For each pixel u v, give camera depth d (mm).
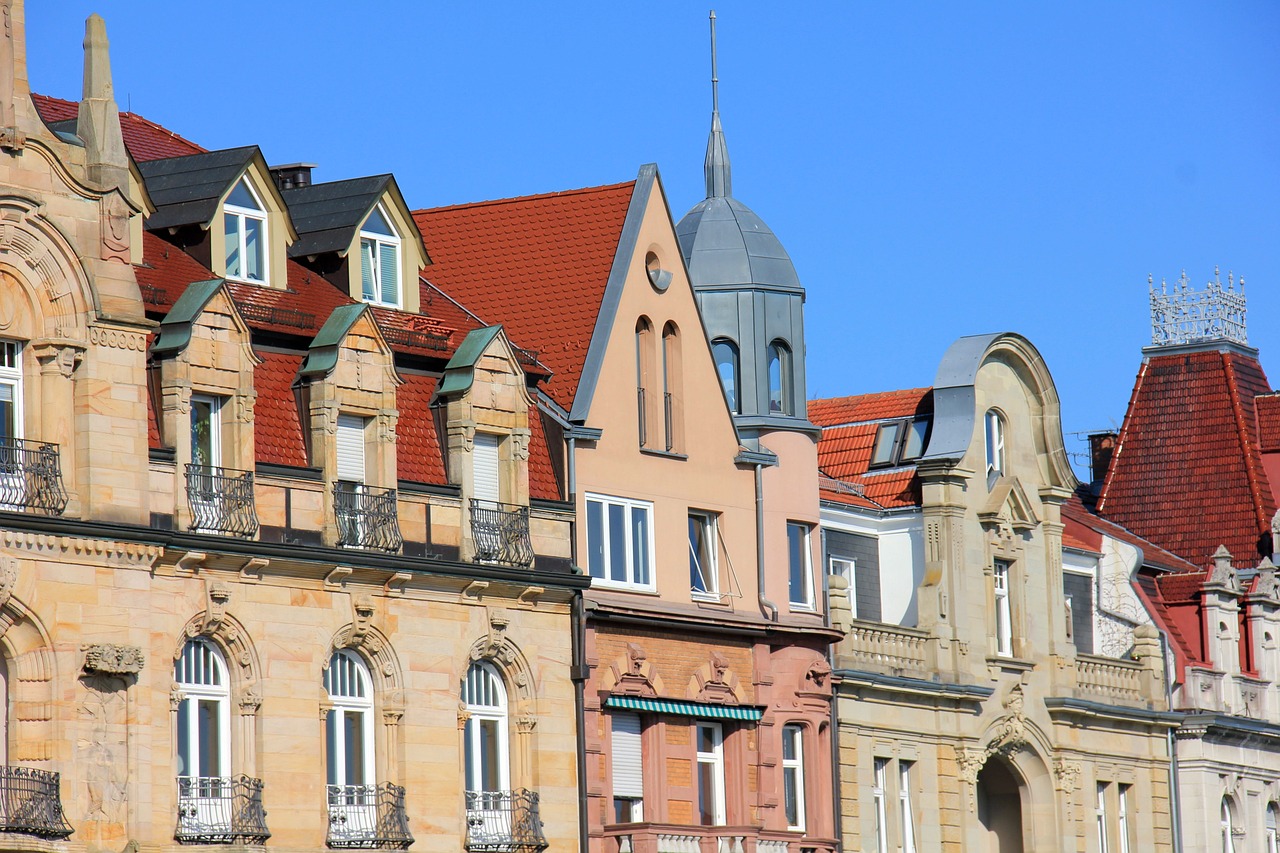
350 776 85812
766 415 104312
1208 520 144125
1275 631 135875
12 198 76812
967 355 115938
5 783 74375
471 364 90562
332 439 85312
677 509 98750
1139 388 150000
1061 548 120750
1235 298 151625
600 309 97438
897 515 114125
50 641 75812
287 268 91000
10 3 77875
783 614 102750
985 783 119375
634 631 96125
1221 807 128625
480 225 103000
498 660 90562
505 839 89688
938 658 111375
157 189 89312
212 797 80875
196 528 80438
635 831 93625
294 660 83438
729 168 108625
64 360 77438
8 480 75938
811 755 103125
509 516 90938
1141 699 124062
